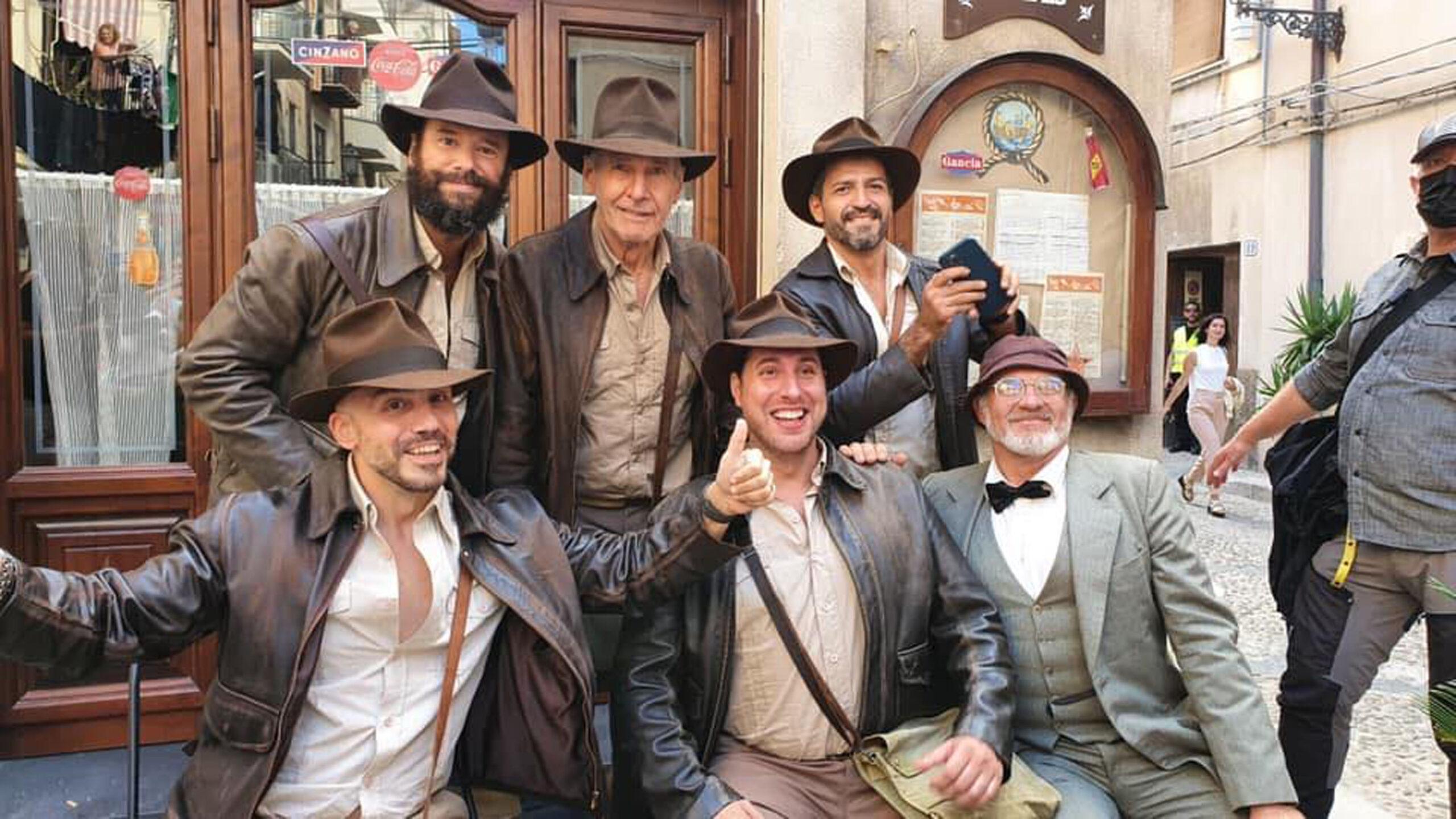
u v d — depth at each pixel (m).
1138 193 3.87
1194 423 9.38
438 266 2.30
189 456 3.11
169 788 2.76
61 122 3.01
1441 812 3.34
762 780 2.21
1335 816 3.24
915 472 2.79
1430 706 2.60
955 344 2.81
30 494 2.96
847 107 3.49
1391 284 2.84
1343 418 2.83
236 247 3.11
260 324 2.20
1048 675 2.40
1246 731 2.28
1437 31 9.30
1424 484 2.67
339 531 1.92
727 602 2.24
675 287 2.52
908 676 2.29
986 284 2.49
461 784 2.20
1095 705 2.38
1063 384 2.46
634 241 2.40
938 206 3.69
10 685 2.91
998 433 2.46
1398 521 2.71
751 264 3.45
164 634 1.79
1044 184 3.79
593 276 2.44
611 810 2.31
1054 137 3.79
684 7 3.44
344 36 3.21
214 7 3.06
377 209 2.30
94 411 3.07
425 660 1.99
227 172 3.10
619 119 2.41
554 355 2.42
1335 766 2.82
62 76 3.00
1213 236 12.12
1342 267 10.41
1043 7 3.75
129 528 3.06
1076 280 3.85
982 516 2.51
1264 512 9.16
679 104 3.44
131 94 3.06
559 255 2.48
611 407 2.49
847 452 2.44
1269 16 10.25
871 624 2.25
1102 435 3.97
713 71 3.49
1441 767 3.69
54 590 1.68
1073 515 2.42
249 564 1.86
